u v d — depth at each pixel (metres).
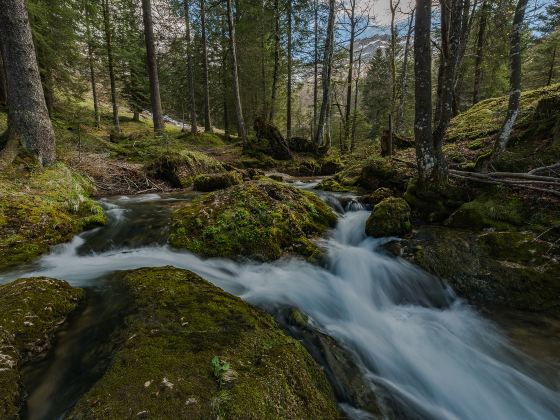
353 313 4.78
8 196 5.80
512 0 12.02
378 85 31.53
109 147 13.38
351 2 21.48
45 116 7.61
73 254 5.58
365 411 3.12
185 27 25.97
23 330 2.92
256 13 23.31
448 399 3.48
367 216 7.69
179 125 38.94
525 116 8.88
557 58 27.44
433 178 7.16
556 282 4.74
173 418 2.09
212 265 5.50
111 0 22.70
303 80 31.03
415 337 4.37
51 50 15.56
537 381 3.61
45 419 2.30
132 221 6.88
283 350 2.98
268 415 2.27
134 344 2.79
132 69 27.83
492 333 4.36
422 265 5.59
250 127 30.56
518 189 6.59
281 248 6.03
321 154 18.70
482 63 19.20
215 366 2.50
